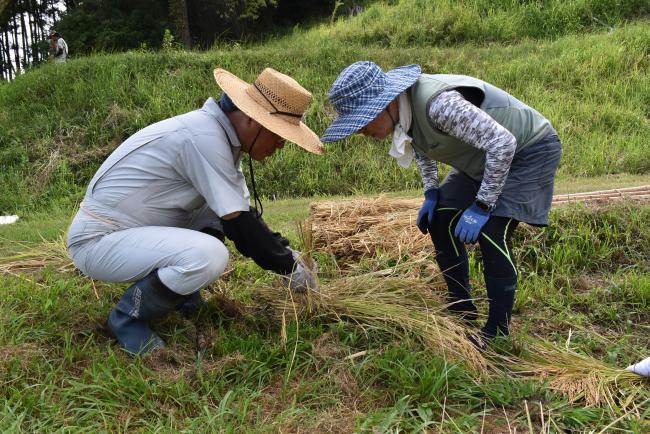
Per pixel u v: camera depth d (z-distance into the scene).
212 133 3.11
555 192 6.52
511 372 3.18
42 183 9.64
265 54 11.95
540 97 10.68
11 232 6.04
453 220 3.46
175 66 11.58
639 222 4.84
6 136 10.39
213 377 3.02
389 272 4.07
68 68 11.62
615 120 9.99
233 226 3.19
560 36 13.64
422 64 11.79
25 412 2.69
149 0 20.42
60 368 3.07
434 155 3.15
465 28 14.18
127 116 10.51
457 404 2.89
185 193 3.22
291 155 9.75
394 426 2.70
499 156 2.86
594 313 3.96
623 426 2.75
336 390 2.99
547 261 4.53
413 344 3.33
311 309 3.53
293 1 23.19
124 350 3.24
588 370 3.14
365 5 19.20
